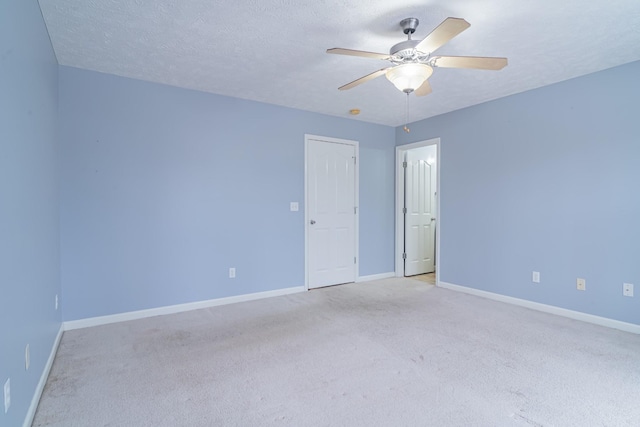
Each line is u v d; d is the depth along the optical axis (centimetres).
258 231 400
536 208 353
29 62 184
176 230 349
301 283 434
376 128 500
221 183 374
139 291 331
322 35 243
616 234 298
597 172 309
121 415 180
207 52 270
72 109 298
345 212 473
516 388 204
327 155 455
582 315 320
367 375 220
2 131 139
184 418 177
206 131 364
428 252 555
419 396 196
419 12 213
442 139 449
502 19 221
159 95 338
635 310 288
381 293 424
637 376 216
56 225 273
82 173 303
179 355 250
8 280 145
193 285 360
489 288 399
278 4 205
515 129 369
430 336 284
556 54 272
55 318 261
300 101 396
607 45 257
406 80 224
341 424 172
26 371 171
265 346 265
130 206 325
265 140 403
